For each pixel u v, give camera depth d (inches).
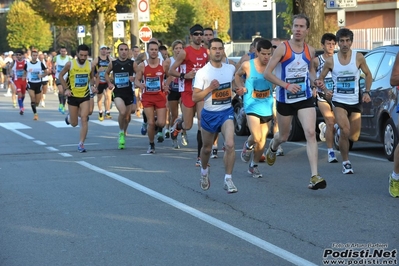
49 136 1208.8
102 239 505.0
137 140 1134.4
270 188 685.3
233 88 706.8
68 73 989.8
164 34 4229.8
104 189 698.8
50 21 3280.0
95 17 3075.8
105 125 1397.6
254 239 494.0
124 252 469.7
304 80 651.5
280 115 671.8
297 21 642.8
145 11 1836.9
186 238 501.7
